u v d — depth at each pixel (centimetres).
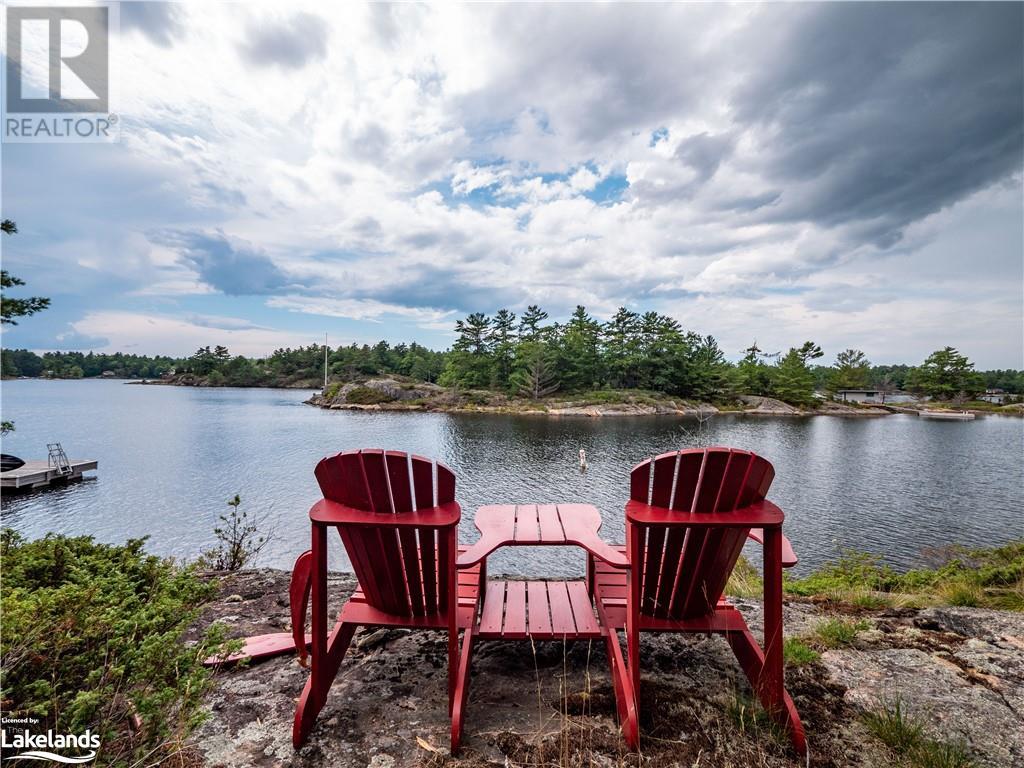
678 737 167
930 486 2142
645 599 193
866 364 8738
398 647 232
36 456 2506
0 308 421
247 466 2303
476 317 7156
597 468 2364
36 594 163
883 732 168
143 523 1436
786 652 225
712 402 6438
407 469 167
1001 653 232
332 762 155
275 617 278
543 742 163
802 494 1986
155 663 147
